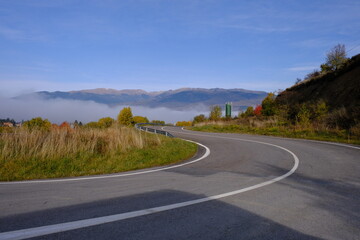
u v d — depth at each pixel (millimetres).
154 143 12344
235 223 3377
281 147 12359
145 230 3156
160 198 4492
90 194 4785
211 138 18078
